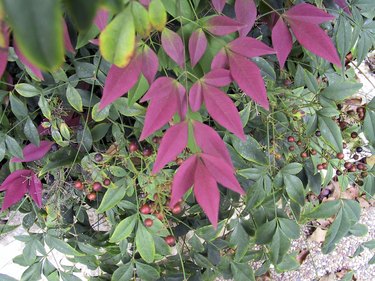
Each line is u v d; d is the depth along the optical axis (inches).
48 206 16.1
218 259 17.2
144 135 9.1
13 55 13.1
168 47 10.1
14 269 21.5
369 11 15.2
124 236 15.1
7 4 3.3
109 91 9.2
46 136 16.5
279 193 16.3
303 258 25.3
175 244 17.5
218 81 9.8
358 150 18.6
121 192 14.9
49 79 14.4
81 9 3.5
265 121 16.3
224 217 17.1
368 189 16.7
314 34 10.4
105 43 6.5
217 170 9.0
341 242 25.7
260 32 15.8
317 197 19.6
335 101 16.1
